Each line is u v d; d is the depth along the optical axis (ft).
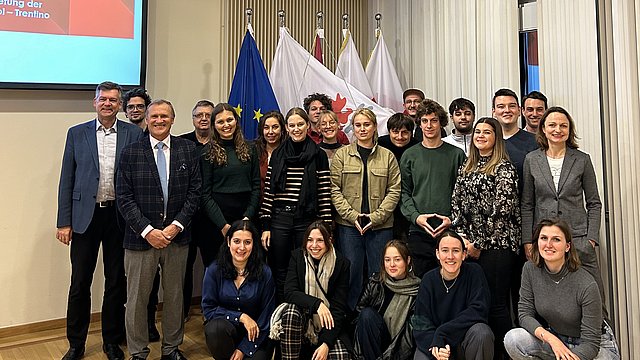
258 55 13.44
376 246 10.21
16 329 11.82
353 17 16.31
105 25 12.47
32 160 11.96
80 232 10.05
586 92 10.85
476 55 13.25
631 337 10.04
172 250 9.71
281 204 10.21
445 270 8.87
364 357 9.14
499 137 9.52
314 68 13.79
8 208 11.72
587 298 8.09
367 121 10.27
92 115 12.64
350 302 10.12
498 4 12.73
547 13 11.56
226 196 10.34
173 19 13.62
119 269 10.39
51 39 11.89
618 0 10.12
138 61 12.90
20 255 11.86
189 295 12.20
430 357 8.66
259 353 9.00
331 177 10.41
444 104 14.11
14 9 11.50
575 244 9.11
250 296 9.24
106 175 10.27
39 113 12.02
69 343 10.89
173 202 9.65
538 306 8.55
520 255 9.87
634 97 9.96
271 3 14.88
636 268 9.98
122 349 10.75
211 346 9.05
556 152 9.46
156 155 9.68
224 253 9.38
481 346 8.39
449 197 10.00
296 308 9.16
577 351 7.97
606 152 10.44
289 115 10.28
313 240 9.37
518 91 12.46
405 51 15.31
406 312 9.27
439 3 14.19
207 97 14.10
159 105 9.60
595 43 10.69
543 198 9.39
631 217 10.03
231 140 10.50
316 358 8.80
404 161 10.34
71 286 10.27
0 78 11.37
